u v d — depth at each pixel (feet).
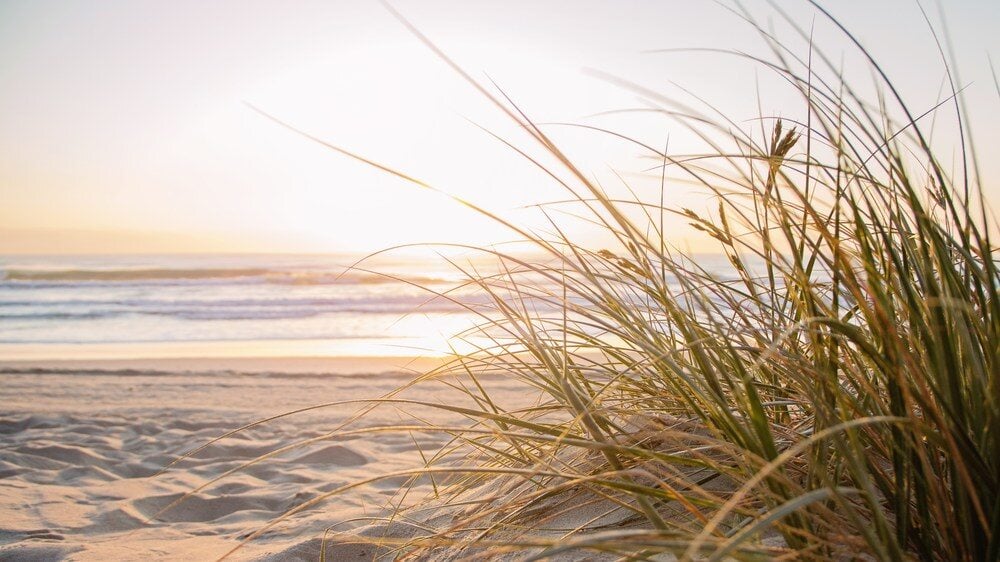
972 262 3.54
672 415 5.99
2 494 11.56
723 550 2.72
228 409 21.58
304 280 101.04
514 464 6.82
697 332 4.61
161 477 13.11
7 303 74.38
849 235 4.99
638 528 5.16
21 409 22.16
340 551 7.62
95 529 9.84
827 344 4.37
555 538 5.49
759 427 3.89
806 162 4.13
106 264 176.76
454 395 21.29
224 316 63.00
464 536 6.36
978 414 3.56
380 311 65.41
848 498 4.39
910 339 3.92
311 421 18.99
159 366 33.17
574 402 4.52
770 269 5.23
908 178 3.70
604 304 5.60
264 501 11.19
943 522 3.51
